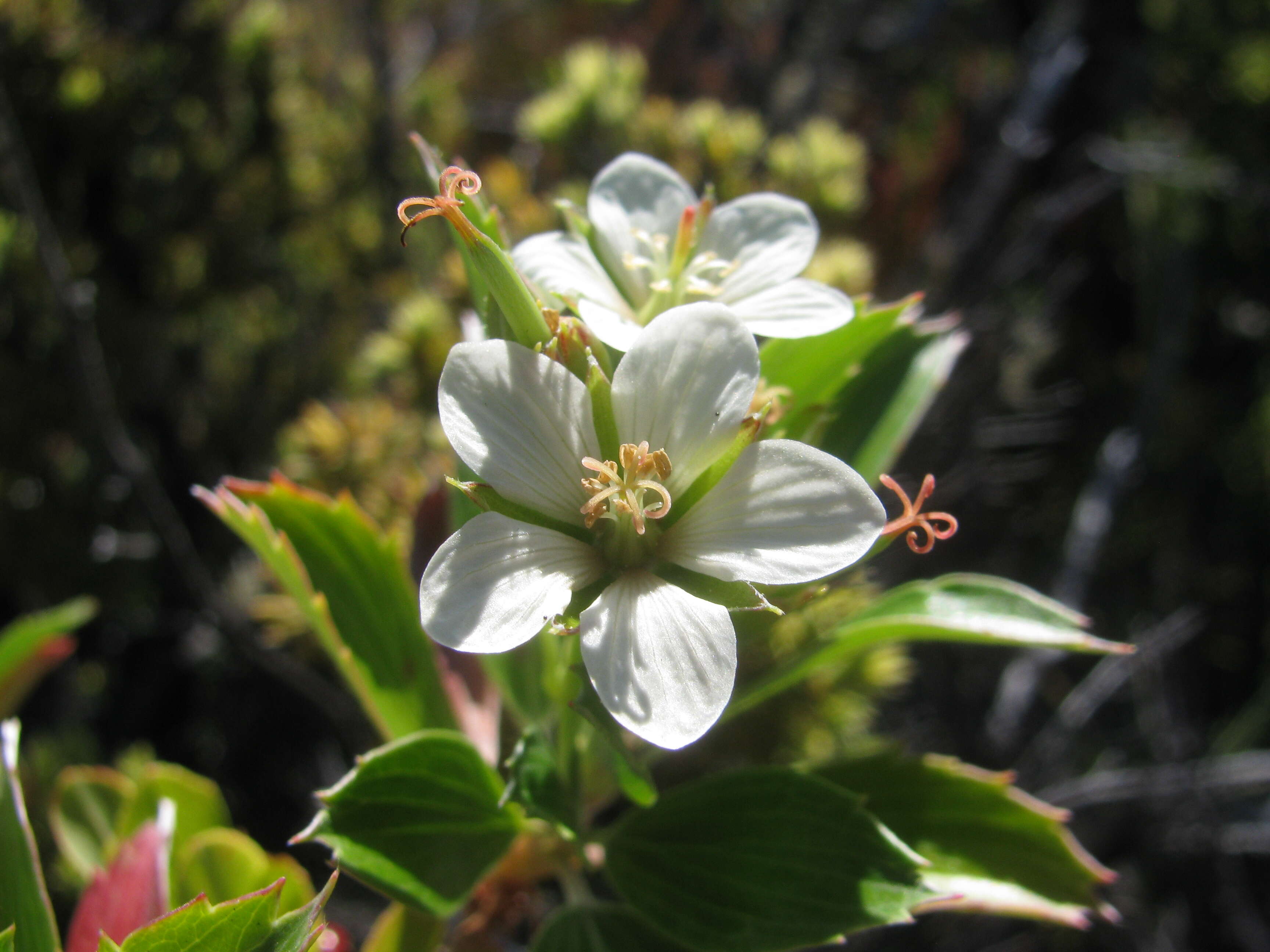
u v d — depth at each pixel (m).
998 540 0.21
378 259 0.20
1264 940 0.19
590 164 0.15
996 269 0.19
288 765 0.17
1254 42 0.26
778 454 0.06
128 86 0.17
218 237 0.19
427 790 0.07
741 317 0.07
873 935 0.17
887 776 0.08
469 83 0.26
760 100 0.22
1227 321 0.26
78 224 0.17
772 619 0.06
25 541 0.17
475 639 0.06
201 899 0.05
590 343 0.06
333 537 0.08
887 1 0.27
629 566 0.06
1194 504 0.25
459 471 0.07
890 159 0.20
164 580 0.17
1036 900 0.08
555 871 0.08
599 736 0.07
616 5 0.24
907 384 0.08
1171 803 0.18
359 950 0.14
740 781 0.07
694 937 0.07
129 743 0.18
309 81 0.23
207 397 0.19
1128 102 0.24
